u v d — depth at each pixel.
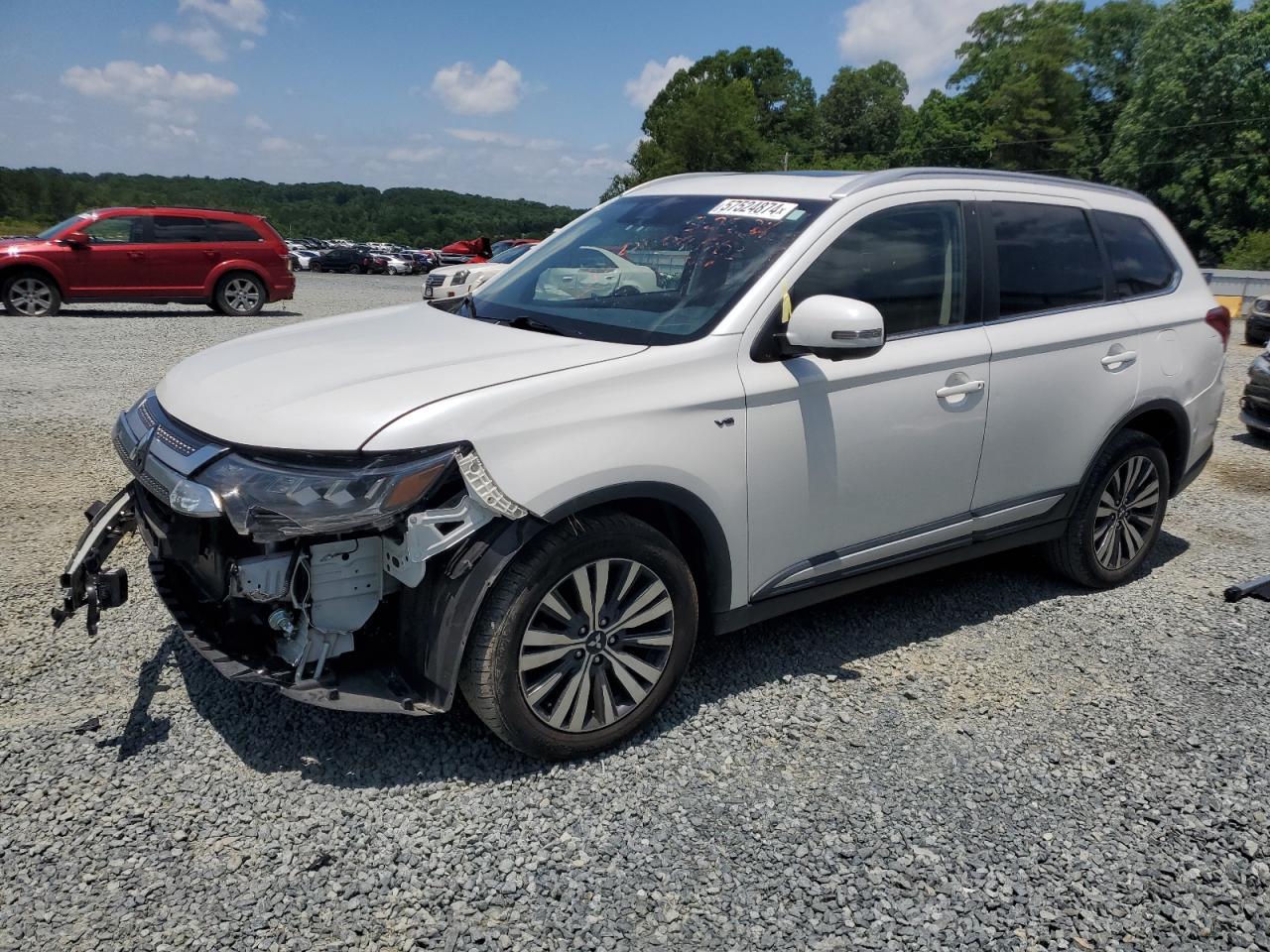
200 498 2.61
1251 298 19.78
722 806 2.84
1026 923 2.44
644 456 2.92
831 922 2.41
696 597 3.19
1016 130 64.94
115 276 15.09
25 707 3.21
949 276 3.81
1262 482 6.98
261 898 2.39
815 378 3.32
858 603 4.41
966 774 3.06
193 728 3.12
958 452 3.81
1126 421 4.43
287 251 16.61
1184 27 50.41
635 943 2.31
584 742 3.01
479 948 2.27
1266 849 2.76
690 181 4.26
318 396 2.78
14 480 5.68
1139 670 3.82
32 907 2.33
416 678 2.84
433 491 2.60
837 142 97.44
